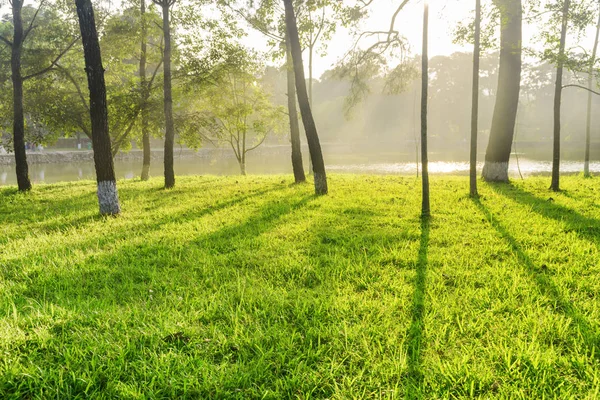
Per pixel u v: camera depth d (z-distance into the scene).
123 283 4.66
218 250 5.99
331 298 4.00
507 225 7.06
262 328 3.45
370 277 4.69
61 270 5.02
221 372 2.74
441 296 4.05
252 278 4.68
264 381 2.74
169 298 4.07
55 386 2.62
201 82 15.88
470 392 2.54
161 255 5.72
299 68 11.33
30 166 37.41
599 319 3.44
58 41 16.27
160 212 9.16
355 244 6.04
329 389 2.65
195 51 15.75
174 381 2.64
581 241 5.92
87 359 2.95
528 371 2.76
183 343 3.18
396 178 16.69
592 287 4.15
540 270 4.82
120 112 16.72
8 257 5.60
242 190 12.64
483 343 3.18
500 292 4.11
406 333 3.31
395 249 5.69
